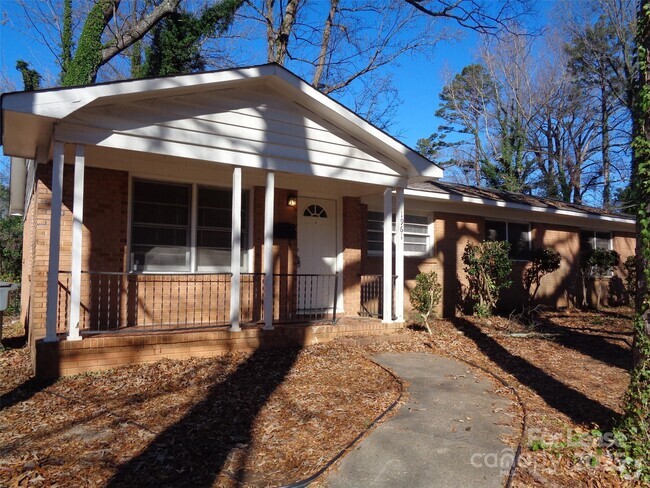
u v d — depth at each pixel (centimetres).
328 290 1071
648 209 453
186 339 727
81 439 449
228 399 567
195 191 905
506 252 1252
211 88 747
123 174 830
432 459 431
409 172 943
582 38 2808
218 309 902
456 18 1627
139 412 520
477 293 1307
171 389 597
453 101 3584
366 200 1127
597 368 798
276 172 832
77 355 648
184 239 895
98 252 798
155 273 833
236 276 773
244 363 713
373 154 912
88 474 383
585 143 3225
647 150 452
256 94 794
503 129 3238
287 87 792
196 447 439
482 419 537
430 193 1173
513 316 1287
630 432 438
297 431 484
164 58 1611
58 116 611
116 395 571
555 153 3325
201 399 564
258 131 794
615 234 1789
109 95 645
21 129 666
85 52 1444
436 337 959
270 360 736
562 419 546
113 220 816
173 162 804
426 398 602
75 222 651
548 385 688
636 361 452
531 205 1409
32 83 1684
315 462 418
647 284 447
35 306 749
